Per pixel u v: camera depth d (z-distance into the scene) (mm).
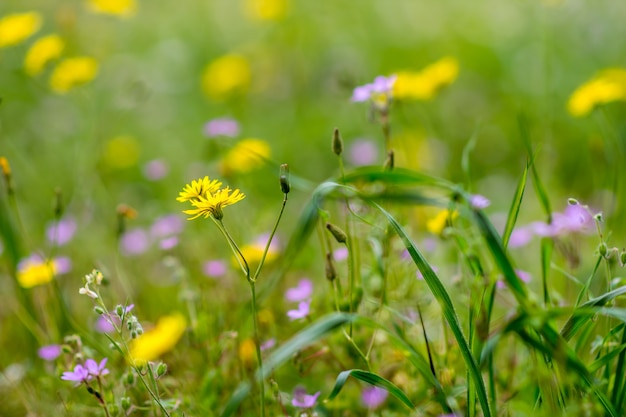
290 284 3826
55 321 3248
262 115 6898
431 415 2523
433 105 5922
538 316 1939
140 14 8727
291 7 8094
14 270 3512
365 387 2695
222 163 4012
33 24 4664
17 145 5555
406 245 2182
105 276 3033
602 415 2137
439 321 2984
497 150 5730
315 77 7352
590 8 7051
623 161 4070
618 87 3787
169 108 6973
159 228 3902
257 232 3887
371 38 7973
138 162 5922
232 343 2852
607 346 2352
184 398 2619
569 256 2881
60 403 2857
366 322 2209
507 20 7676
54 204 3148
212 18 8805
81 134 5543
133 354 2756
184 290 3076
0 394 3102
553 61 6516
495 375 2695
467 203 2404
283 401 2664
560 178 5031
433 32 7930
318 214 2666
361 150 5438
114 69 7168
